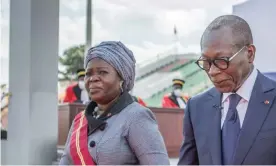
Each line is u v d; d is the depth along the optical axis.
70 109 6.68
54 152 6.31
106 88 1.39
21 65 6.32
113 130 1.37
